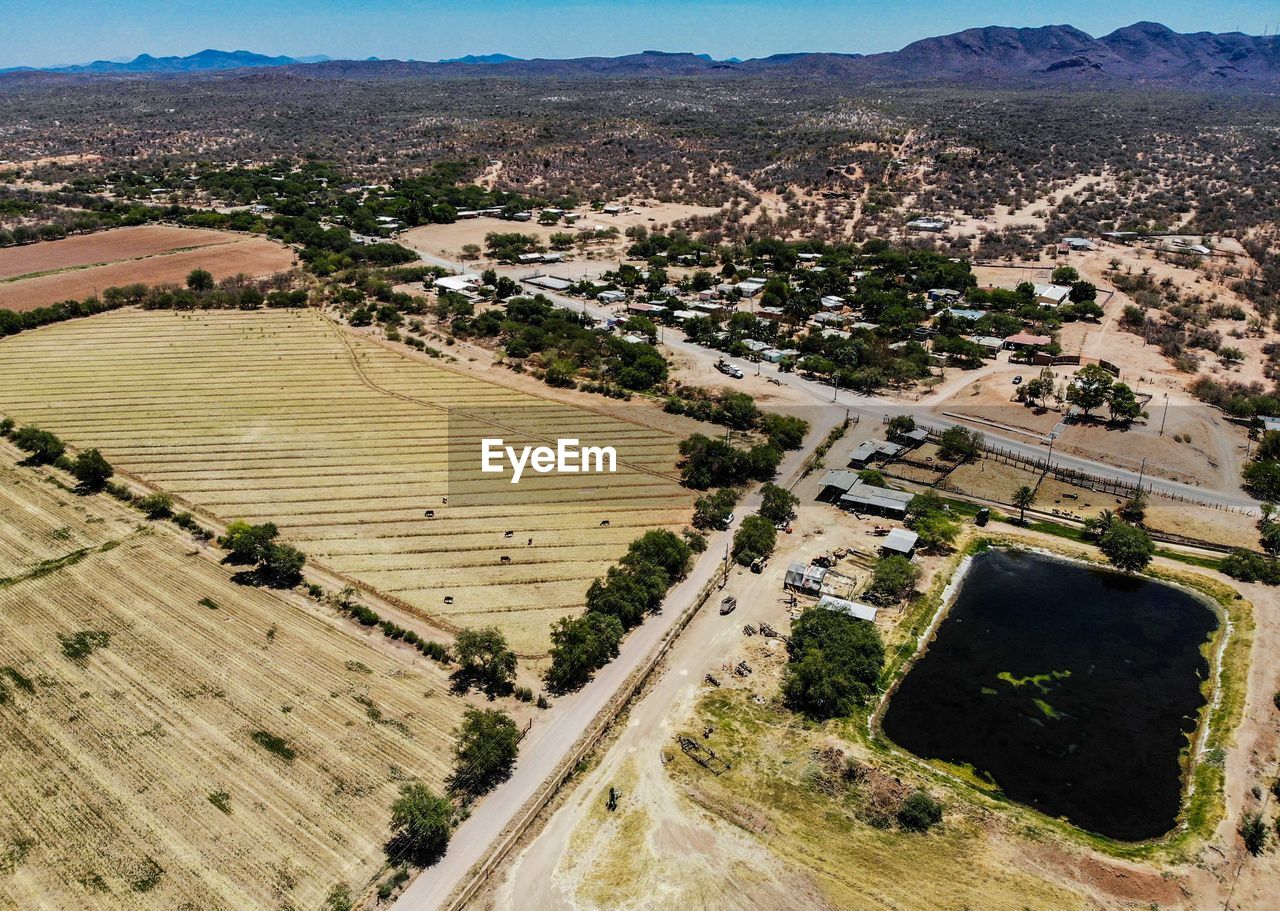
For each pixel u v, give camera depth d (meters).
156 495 109.19
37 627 85.06
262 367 162.88
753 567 97.75
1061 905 56.78
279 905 56.03
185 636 84.06
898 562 93.31
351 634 85.00
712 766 68.75
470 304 199.88
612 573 88.88
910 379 159.25
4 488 114.44
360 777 66.69
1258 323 185.25
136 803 63.91
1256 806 64.94
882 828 63.19
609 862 60.06
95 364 162.50
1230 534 105.50
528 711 74.31
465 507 110.94
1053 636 87.62
